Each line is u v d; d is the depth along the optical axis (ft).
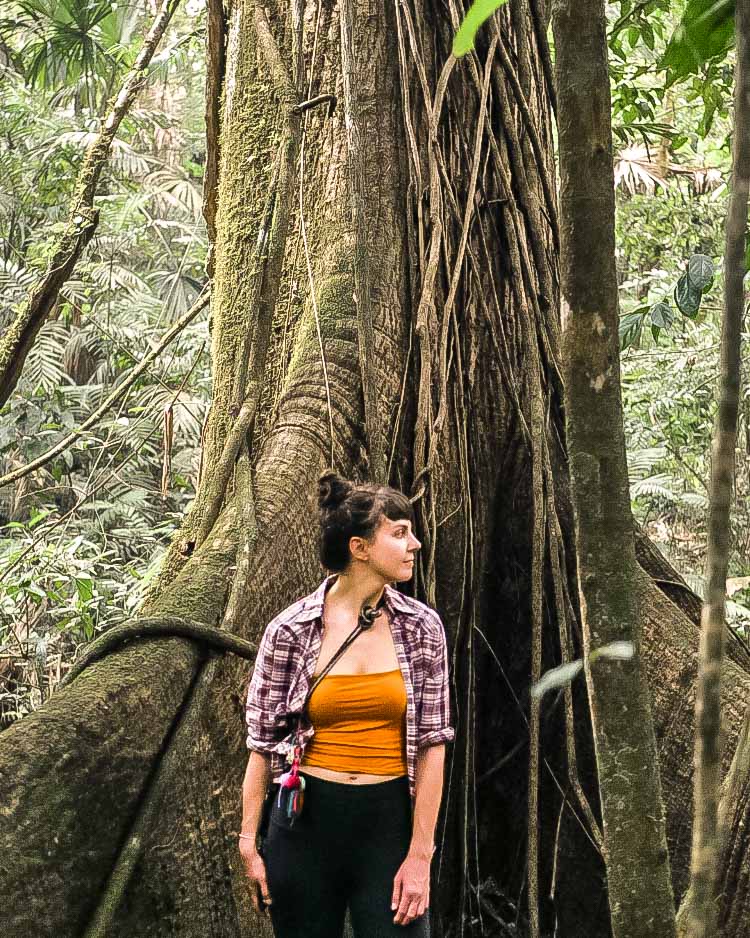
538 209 13.15
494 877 12.42
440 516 12.37
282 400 12.30
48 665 22.62
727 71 13.12
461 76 13.15
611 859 5.18
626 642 5.02
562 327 5.21
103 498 27.48
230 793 9.87
